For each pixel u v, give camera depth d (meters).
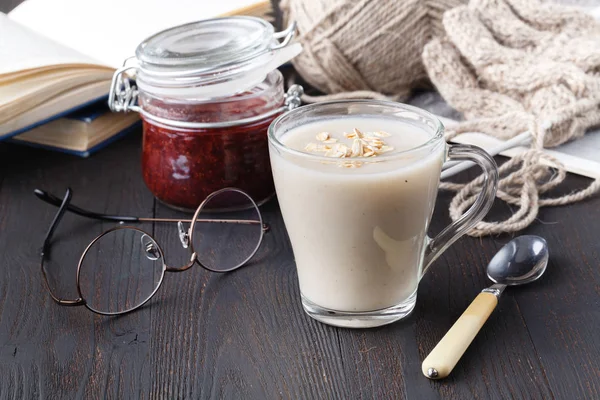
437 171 0.76
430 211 0.79
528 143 1.11
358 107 0.83
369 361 0.76
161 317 0.85
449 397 0.71
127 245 0.97
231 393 0.73
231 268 0.94
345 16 1.28
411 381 0.73
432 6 1.29
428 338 0.79
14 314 0.87
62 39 1.36
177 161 1.04
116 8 1.39
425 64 1.28
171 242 1.01
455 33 1.26
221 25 1.06
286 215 0.80
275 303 0.87
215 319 0.84
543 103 1.18
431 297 0.86
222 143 1.02
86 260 0.96
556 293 0.85
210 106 1.01
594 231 0.97
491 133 1.18
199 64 0.97
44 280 0.92
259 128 1.04
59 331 0.83
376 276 0.78
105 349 0.80
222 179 1.04
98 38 1.36
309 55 1.34
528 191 1.04
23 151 1.32
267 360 0.77
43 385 0.75
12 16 1.43
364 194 0.72
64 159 1.28
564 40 1.26
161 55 0.99
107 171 1.23
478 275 0.90
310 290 0.82
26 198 1.15
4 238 1.04
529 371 0.73
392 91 1.41
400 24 1.29
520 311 0.82
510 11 1.32
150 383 0.74
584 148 1.16
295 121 0.82
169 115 1.01
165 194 1.07
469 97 1.24
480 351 0.76
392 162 0.73
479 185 1.07
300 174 0.73
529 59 1.23
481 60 1.23
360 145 0.76
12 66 1.18
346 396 0.72
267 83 1.06
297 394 0.72
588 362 0.74
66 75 1.21
